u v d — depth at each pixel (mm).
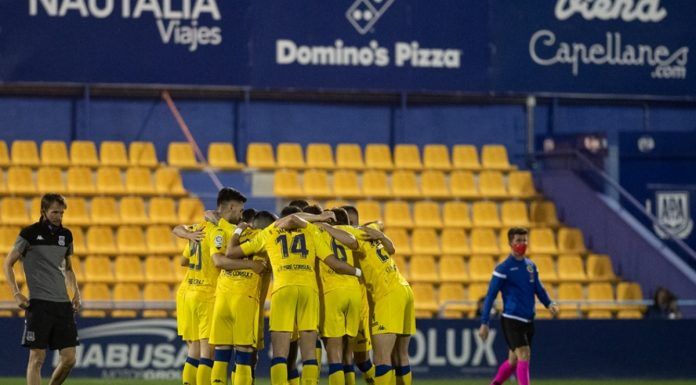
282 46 85312
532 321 49531
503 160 89312
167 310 70750
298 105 88438
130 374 63906
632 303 69875
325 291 44219
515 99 91062
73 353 44562
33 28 82062
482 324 49281
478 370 66125
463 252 81438
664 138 85562
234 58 84562
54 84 82688
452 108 90438
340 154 87125
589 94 89062
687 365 68250
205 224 45531
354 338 47344
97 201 79688
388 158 87750
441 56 87312
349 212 47188
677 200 85562
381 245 44812
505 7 88188
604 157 83875
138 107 85938
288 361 47750
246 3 84875
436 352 65875
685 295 77438
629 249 80562
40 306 43844
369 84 86438
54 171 81562
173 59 83812
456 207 84625
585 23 89062
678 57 90188
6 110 83875
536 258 80500
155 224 79500
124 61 83188
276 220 44188
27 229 44000
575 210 84625
